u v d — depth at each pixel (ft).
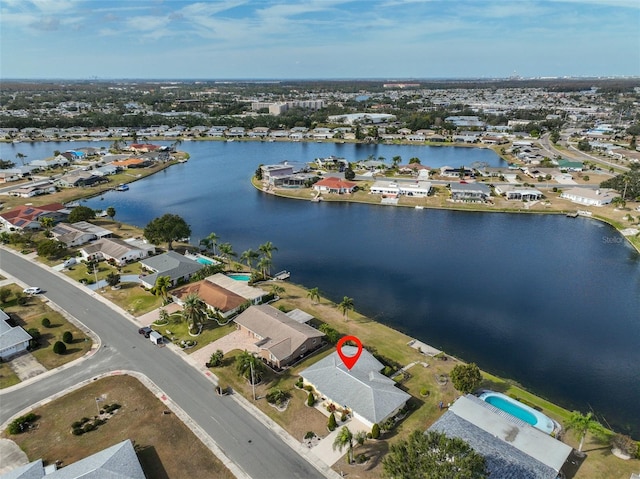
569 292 338.95
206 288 306.76
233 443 185.68
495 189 634.02
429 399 212.02
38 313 292.40
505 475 155.94
